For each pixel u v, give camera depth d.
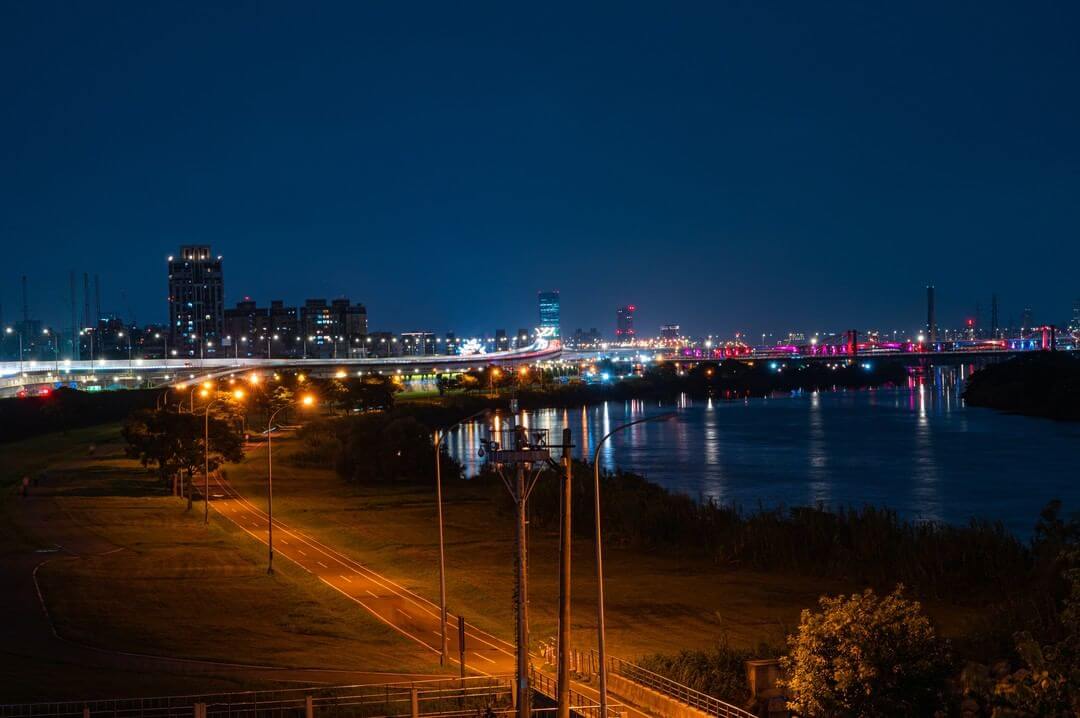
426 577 97.31
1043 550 79.06
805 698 46.31
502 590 92.88
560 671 43.50
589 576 101.38
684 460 197.62
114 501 130.00
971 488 159.00
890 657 44.84
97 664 58.66
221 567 93.38
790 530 111.44
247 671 58.75
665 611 87.06
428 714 48.28
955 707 44.19
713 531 117.75
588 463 171.38
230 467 176.38
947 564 98.88
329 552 108.00
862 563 103.94
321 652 65.56
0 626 68.00
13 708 46.41
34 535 106.00
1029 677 33.88
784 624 81.62
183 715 46.19
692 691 53.19
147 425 139.38
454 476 172.75
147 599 78.75
